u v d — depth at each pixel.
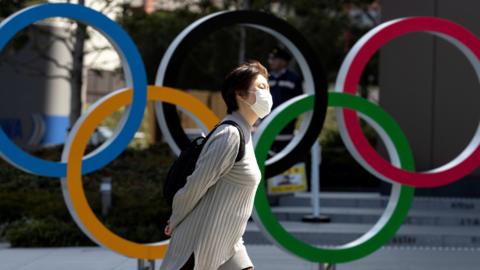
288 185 15.95
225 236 6.84
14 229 14.99
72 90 22.69
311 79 10.60
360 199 18.00
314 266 12.70
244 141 6.75
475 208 17.41
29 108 27.09
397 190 10.95
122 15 25.31
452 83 18.34
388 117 10.90
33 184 18.30
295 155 10.57
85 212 10.16
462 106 18.30
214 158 6.59
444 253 14.05
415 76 18.53
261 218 10.24
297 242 10.39
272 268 12.48
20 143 26.83
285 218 16.78
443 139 18.39
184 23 25.80
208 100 33.62
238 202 6.84
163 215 15.88
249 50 26.84
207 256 6.80
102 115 10.23
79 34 22.62
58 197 17.03
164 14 26.98
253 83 6.93
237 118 6.96
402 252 14.11
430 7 18.38
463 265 12.88
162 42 27.19
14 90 26.56
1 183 18.28
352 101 10.77
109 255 13.75
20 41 23.00
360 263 12.95
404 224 16.38
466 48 11.12
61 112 28.23
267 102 6.93
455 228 15.84
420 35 18.47
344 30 28.38
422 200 17.53
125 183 19.19
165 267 6.88
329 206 18.09
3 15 21.69
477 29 18.25
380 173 10.77
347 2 28.30
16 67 26.61
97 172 19.75
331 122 28.53
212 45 29.03
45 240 14.71
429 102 18.47
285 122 10.38
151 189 18.41
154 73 29.66
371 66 29.52
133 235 14.96
